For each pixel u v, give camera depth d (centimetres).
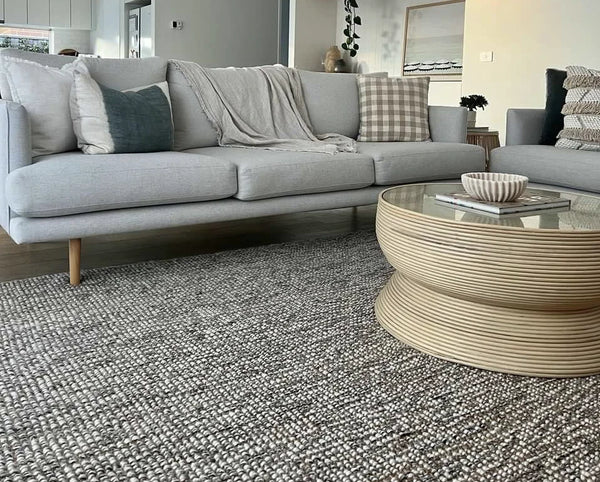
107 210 257
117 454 137
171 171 266
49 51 1065
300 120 377
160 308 228
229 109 354
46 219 242
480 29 648
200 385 171
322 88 402
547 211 203
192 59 833
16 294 238
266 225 379
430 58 741
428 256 186
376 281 266
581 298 176
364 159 335
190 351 192
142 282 257
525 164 383
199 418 154
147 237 341
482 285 179
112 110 278
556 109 405
